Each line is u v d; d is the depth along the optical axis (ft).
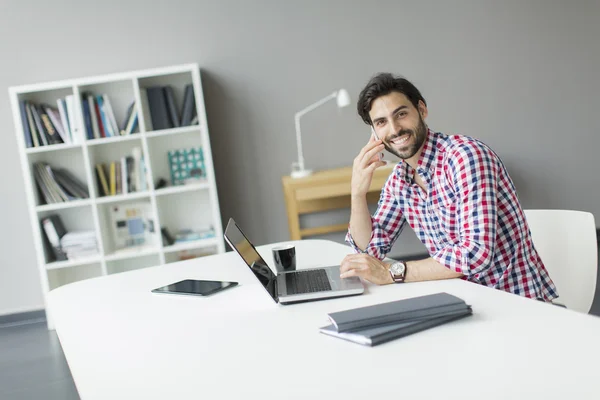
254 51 14.85
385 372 3.59
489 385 3.28
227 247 14.38
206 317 5.12
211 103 14.84
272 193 15.21
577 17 15.47
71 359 4.48
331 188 13.92
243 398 3.48
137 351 4.49
